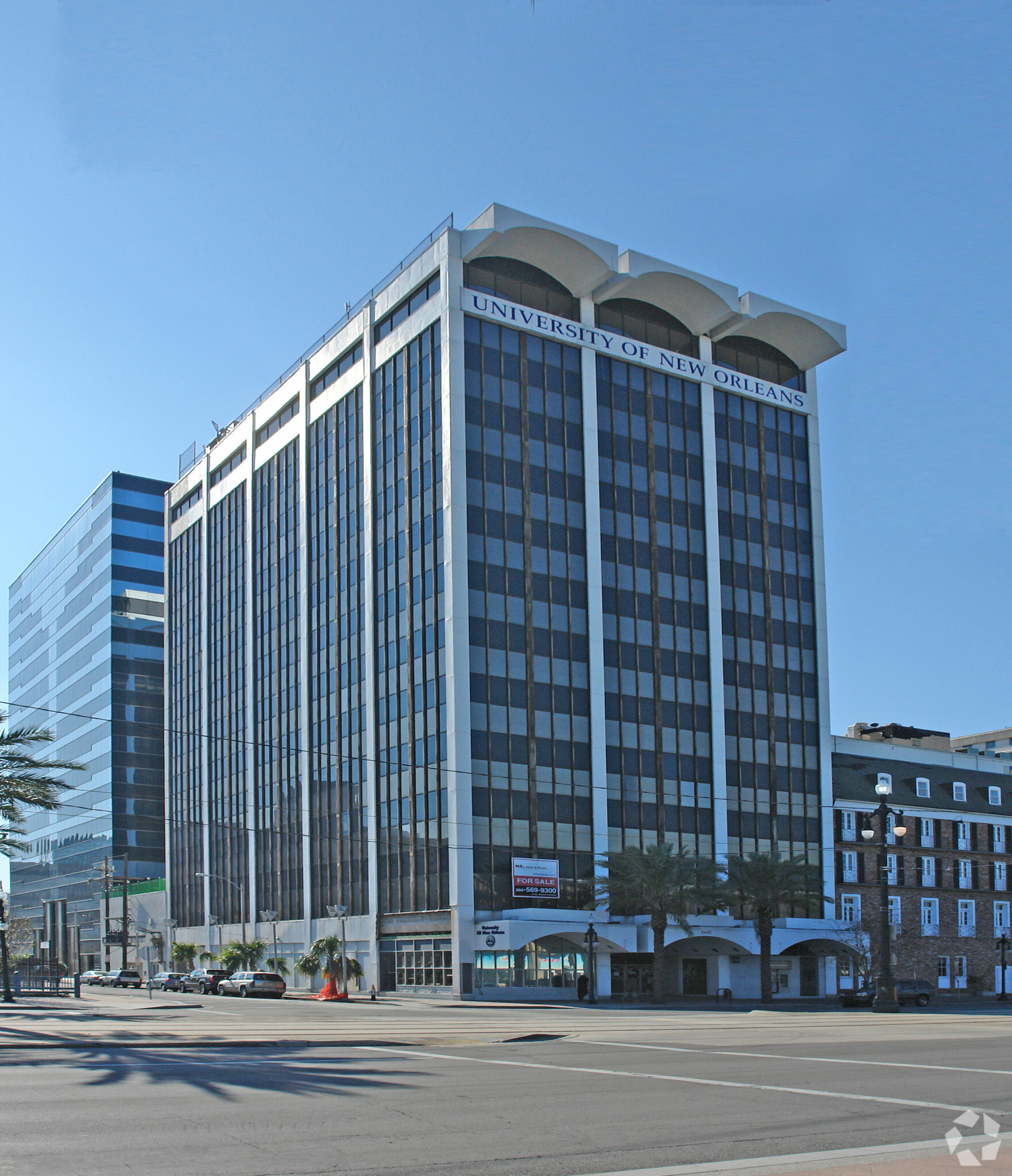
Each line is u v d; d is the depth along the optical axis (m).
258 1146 11.76
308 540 78.38
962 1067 19.84
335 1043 25.02
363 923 67.44
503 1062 21.03
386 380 70.44
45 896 135.25
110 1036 27.11
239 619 89.19
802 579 77.44
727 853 67.00
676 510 72.00
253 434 88.62
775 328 76.81
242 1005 50.41
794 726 74.56
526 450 65.88
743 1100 15.47
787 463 78.56
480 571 62.94
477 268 66.44
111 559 121.50
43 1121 13.28
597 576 66.94
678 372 73.25
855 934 70.31
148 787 118.44
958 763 86.44
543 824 62.44
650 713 68.12
